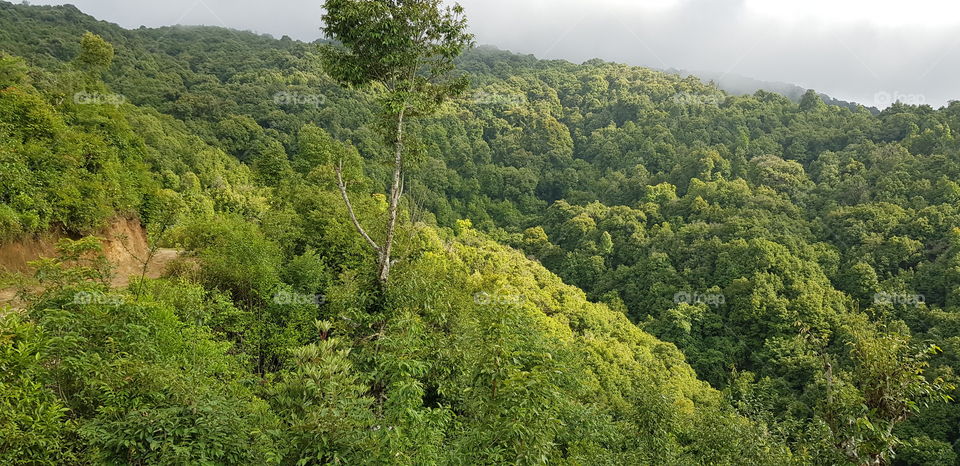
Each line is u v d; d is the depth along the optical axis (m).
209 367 9.23
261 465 5.91
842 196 54.53
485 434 6.53
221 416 5.88
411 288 12.62
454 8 12.34
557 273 58.78
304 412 6.76
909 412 6.86
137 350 7.84
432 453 6.59
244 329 13.59
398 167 12.77
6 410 4.79
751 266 42.19
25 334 6.05
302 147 29.72
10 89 18.33
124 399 6.15
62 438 5.43
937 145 58.38
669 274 48.16
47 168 17.02
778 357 34.81
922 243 41.81
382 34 11.65
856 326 7.88
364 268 15.00
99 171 19.94
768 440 9.82
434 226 55.78
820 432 7.59
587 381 18.28
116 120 24.75
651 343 37.91
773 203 54.16
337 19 11.62
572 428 12.80
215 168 51.09
